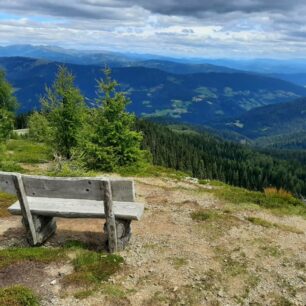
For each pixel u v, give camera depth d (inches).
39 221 340.5
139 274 301.7
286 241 398.6
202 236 392.5
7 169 880.3
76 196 309.9
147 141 5910.4
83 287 275.1
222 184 930.1
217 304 273.9
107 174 939.3
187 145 6855.3
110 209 308.7
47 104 1208.2
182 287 288.7
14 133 2449.6
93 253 318.3
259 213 515.5
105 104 989.2
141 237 377.4
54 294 265.3
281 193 620.1
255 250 366.6
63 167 803.4
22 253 312.8
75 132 1180.5
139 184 688.4
